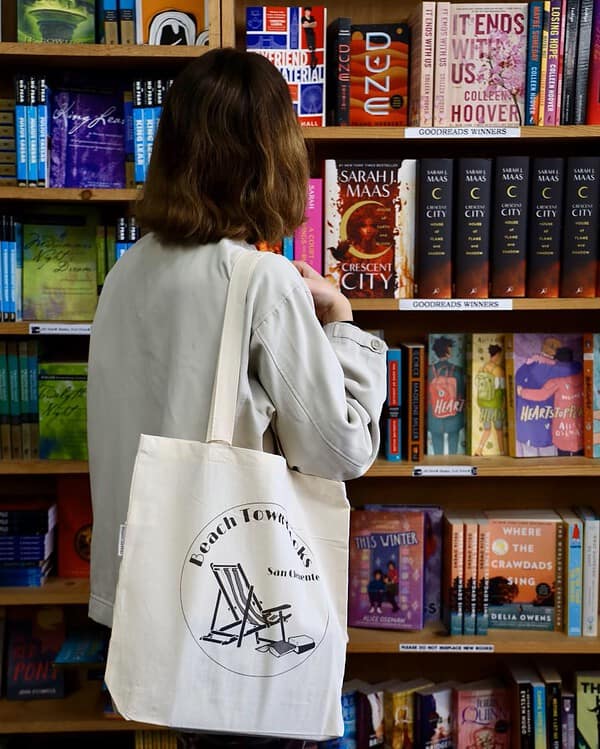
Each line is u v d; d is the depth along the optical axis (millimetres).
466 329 2576
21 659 2443
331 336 1378
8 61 2193
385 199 2264
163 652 1155
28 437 2279
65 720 2299
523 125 2229
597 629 2426
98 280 2287
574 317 2568
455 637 2361
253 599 1184
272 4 2430
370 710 2426
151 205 1300
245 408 1220
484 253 2254
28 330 2199
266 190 1268
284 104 1312
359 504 2631
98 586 1354
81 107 2268
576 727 2398
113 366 1315
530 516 2449
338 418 1229
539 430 2389
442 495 2629
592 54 2213
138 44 2150
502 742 2451
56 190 2152
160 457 1173
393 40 2240
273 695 1207
